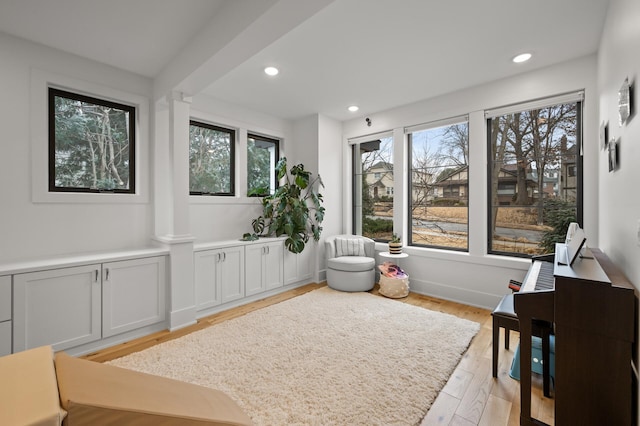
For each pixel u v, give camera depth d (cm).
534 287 179
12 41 226
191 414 69
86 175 272
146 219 303
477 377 196
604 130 210
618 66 165
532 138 306
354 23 212
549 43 240
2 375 56
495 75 301
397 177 404
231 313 313
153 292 266
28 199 235
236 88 333
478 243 331
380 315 300
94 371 66
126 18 207
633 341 124
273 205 407
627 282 135
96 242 272
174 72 263
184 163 283
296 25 174
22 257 233
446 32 224
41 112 240
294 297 365
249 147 414
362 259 396
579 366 134
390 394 176
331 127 450
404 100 374
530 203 309
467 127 351
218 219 370
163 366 206
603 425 130
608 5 191
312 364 208
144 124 299
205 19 210
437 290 365
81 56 259
